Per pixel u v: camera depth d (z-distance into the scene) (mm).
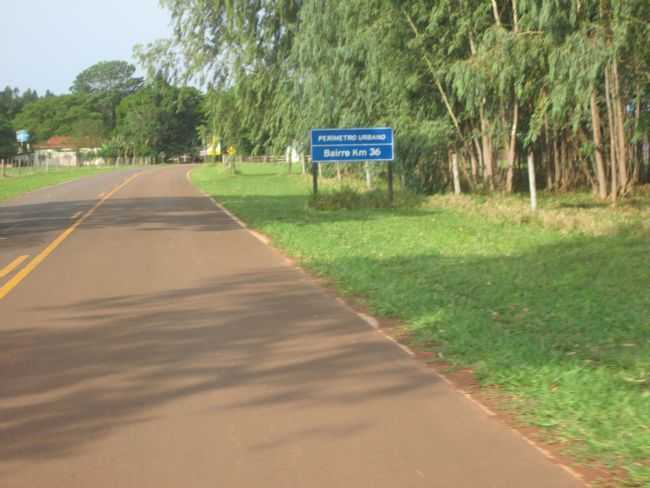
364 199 24641
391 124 27547
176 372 7059
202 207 27062
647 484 4566
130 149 123750
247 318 9250
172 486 4684
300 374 6965
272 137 37250
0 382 6793
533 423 5617
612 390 6168
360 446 5277
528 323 8695
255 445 5312
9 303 10250
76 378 6898
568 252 13852
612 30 19219
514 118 26141
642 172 31562
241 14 35469
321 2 28609
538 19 19797
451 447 5238
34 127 143000
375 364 7277
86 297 10609
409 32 25953
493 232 17203
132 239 17406
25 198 34438
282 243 16156
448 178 29266
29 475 4867
